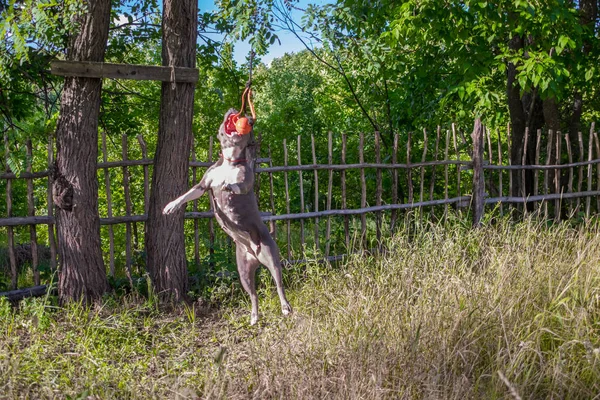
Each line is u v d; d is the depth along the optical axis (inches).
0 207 493.0
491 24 360.5
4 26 239.5
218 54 397.7
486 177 446.6
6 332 225.8
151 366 205.9
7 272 374.3
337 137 464.1
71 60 251.9
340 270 275.9
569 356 177.2
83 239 261.4
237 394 169.0
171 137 273.7
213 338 229.3
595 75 398.9
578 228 331.9
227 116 158.9
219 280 290.5
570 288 210.5
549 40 355.6
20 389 178.5
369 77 434.9
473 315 192.1
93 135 262.5
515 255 241.8
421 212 330.3
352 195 422.9
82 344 213.8
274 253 165.3
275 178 435.5
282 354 192.5
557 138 368.8
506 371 164.2
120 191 392.2
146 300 268.7
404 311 200.5
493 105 428.1
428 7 337.1
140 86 442.6
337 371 178.1
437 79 434.9
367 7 338.0
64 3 252.4
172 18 269.0
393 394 164.1
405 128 440.1
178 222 277.1
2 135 297.6
